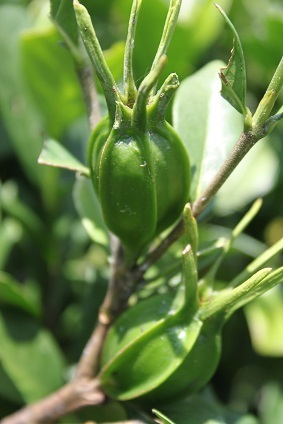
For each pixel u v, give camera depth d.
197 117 0.22
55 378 0.26
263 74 0.31
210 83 0.23
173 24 0.17
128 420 0.21
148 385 0.20
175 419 0.20
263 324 0.27
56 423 0.25
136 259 0.20
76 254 0.29
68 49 0.21
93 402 0.22
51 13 0.21
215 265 0.20
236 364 0.29
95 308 0.26
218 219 0.29
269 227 0.30
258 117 0.18
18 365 0.25
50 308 0.29
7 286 0.25
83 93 0.21
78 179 0.24
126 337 0.20
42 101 0.28
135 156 0.18
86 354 0.22
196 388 0.20
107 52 0.25
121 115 0.18
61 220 0.29
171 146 0.19
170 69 0.28
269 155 0.29
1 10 0.29
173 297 0.20
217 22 0.29
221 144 0.22
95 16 0.29
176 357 0.20
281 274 0.19
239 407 0.28
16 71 0.28
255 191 0.29
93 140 0.19
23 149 0.28
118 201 0.19
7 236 0.27
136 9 0.18
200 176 0.21
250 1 0.31
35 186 0.29
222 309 0.20
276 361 0.28
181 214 0.20
